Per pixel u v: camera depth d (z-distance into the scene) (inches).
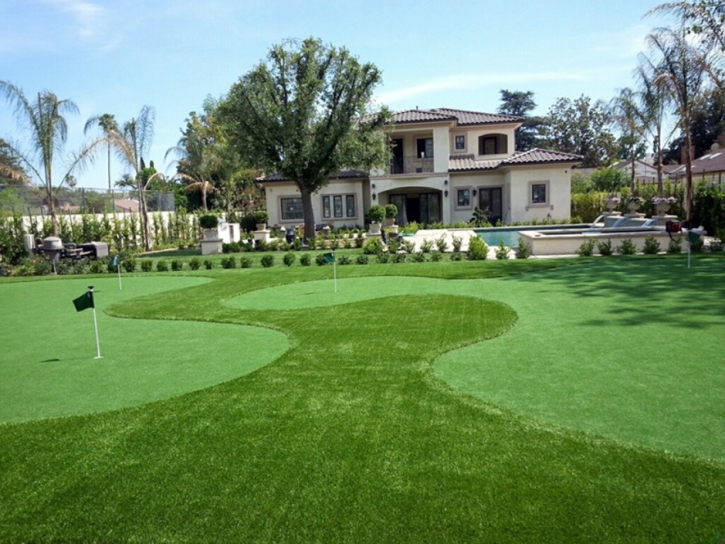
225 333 269.6
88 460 136.7
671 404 153.8
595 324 249.0
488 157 1190.3
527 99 2305.6
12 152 737.6
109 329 287.7
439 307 309.7
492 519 104.7
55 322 310.7
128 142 895.1
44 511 115.9
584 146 2017.7
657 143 912.3
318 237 868.6
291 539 102.1
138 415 163.5
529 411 154.0
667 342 213.6
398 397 170.2
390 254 625.3
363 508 110.4
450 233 954.7
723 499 107.2
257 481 122.9
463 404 161.3
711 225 724.0
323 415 158.6
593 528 100.4
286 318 297.9
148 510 114.1
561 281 383.2
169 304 358.6
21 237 737.6
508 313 283.7
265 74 840.9
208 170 1305.4
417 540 99.8
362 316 294.5
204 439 145.6
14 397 184.7
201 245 816.3
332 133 866.8
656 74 808.3
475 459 127.8
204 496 118.0
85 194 867.4
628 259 494.6
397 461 128.6
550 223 1016.9
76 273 616.7
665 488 111.8
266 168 902.4
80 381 199.3
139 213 967.6
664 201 693.3
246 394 178.4
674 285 339.9
